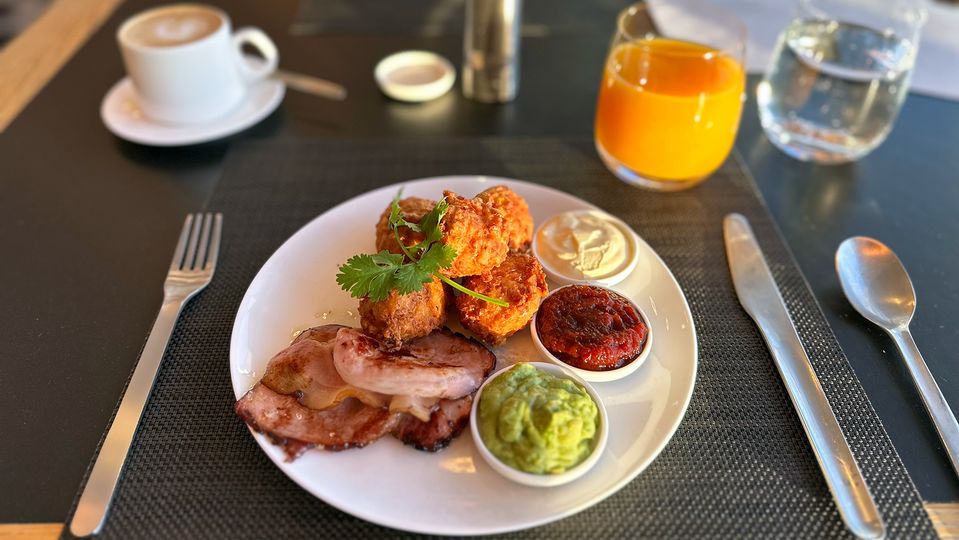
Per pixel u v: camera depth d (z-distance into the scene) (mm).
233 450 294
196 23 493
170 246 408
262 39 517
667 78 412
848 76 444
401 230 344
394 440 292
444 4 667
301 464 276
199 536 263
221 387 323
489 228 333
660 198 453
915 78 576
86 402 314
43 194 444
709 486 286
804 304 373
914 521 271
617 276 366
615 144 440
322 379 305
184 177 467
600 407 294
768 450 300
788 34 464
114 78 564
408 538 265
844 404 318
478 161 482
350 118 526
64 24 635
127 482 278
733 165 483
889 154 499
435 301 334
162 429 301
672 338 339
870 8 463
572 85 572
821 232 430
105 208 436
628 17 444
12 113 520
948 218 442
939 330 361
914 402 325
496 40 516
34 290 373
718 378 334
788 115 479
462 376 301
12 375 324
